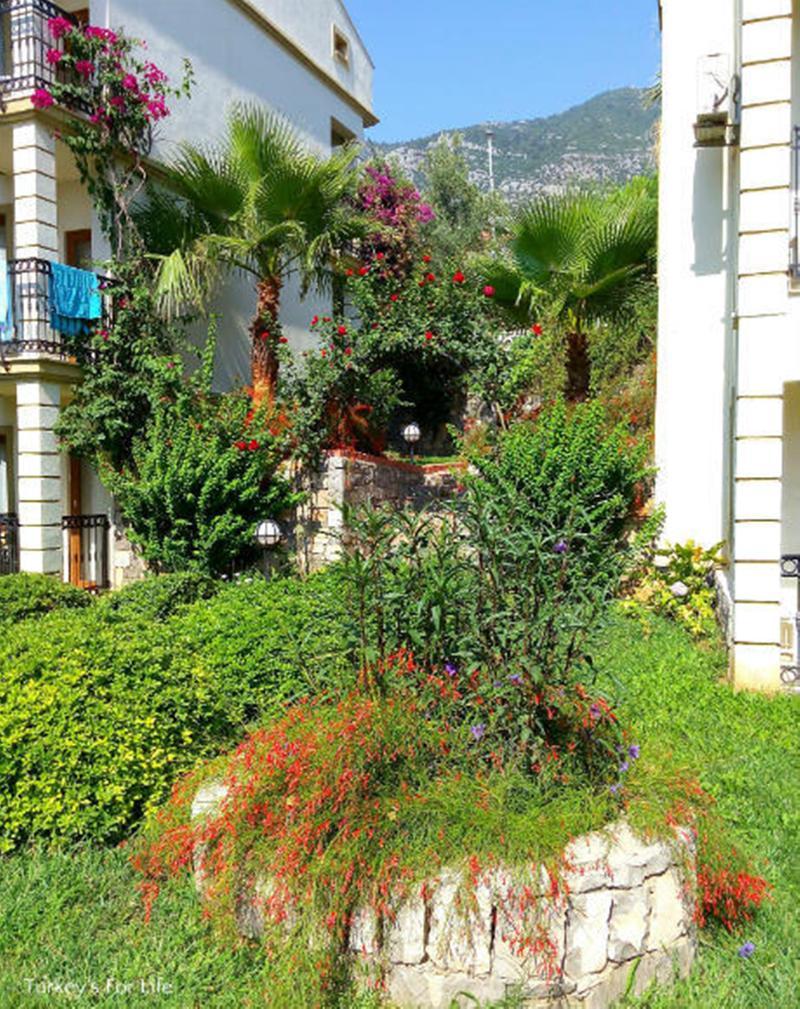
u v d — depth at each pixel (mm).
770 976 2887
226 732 4531
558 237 10680
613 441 8734
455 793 2939
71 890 3381
